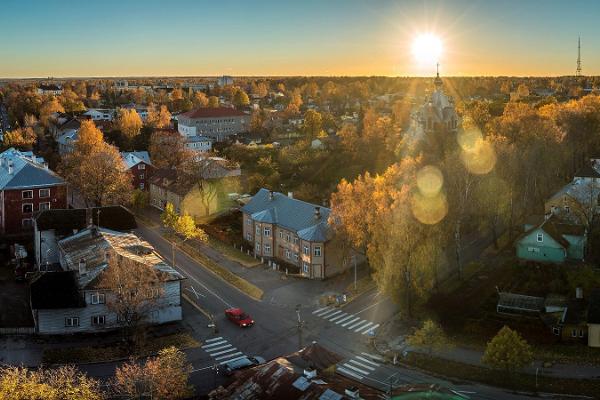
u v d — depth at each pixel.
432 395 49.94
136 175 142.25
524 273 82.56
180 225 99.12
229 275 88.75
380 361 63.97
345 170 141.88
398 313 75.25
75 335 71.00
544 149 105.31
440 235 75.31
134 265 70.44
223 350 67.25
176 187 121.31
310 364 52.00
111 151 126.19
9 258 97.75
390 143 145.00
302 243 88.25
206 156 132.00
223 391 50.66
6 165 118.25
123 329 70.56
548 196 108.31
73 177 117.81
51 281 72.12
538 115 129.88
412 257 72.50
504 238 97.44
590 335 64.38
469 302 76.00
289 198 99.81
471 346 66.06
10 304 79.50
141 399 54.88
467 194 84.31
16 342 68.81
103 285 69.00
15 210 108.44
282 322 73.94
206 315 76.12
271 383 49.16
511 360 56.94
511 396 56.38
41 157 165.00
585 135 125.69
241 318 73.44
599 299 66.50
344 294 81.50
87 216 92.69
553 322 67.94
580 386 57.22
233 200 126.00
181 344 68.56
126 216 94.44
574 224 88.62
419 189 76.81
